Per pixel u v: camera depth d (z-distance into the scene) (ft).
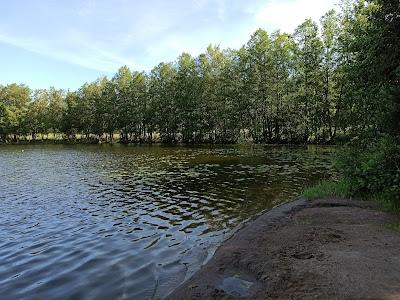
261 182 71.92
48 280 27.96
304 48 180.24
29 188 73.51
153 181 77.97
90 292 25.67
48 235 40.60
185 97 230.07
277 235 33.81
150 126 258.98
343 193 49.96
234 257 28.73
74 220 47.21
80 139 322.75
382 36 47.39
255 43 203.62
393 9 46.11
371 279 22.44
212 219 45.75
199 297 22.50
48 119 317.63
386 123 48.44
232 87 209.97
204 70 226.99
